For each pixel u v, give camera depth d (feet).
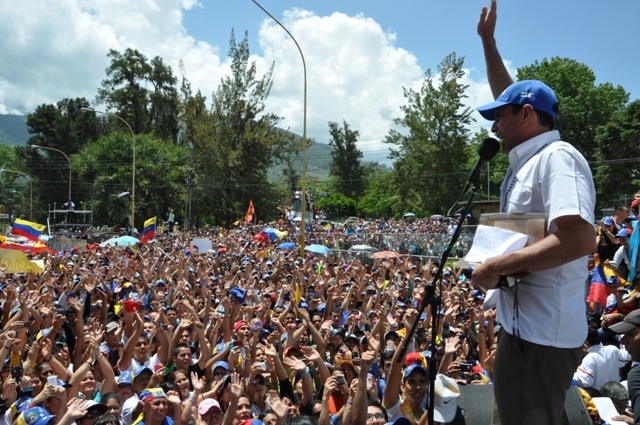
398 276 56.49
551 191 6.85
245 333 28.63
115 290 48.39
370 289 46.03
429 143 183.11
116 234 166.50
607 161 128.26
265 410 21.98
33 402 20.65
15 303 42.06
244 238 124.57
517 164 7.65
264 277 58.75
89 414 20.02
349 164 287.07
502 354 7.48
